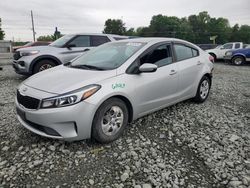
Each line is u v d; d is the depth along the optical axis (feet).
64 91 11.14
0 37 206.59
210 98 21.35
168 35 286.25
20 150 11.73
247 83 29.55
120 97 12.62
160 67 14.89
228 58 55.31
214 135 13.80
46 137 12.51
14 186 9.37
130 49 14.56
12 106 17.95
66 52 27.50
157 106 14.93
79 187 9.41
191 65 17.31
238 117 16.74
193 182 9.84
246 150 12.28
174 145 12.64
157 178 10.00
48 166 10.59
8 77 30.66
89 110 11.27
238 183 9.77
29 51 26.17
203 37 302.45
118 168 10.57
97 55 15.34
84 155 11.41
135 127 14.47
